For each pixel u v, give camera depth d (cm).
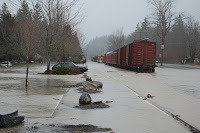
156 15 7162
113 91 1437
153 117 812
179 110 911
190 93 1411
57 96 1199
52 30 2803
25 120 735
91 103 1031
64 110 898
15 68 4384
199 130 640
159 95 1307
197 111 895
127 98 1192
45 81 1948
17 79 2084
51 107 930
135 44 3578
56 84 1739
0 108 892
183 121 738
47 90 1421
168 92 1438
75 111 884
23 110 868
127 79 2356
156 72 3575
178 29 8638
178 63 8825
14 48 5631
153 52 3603
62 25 2953
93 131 638
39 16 2780
